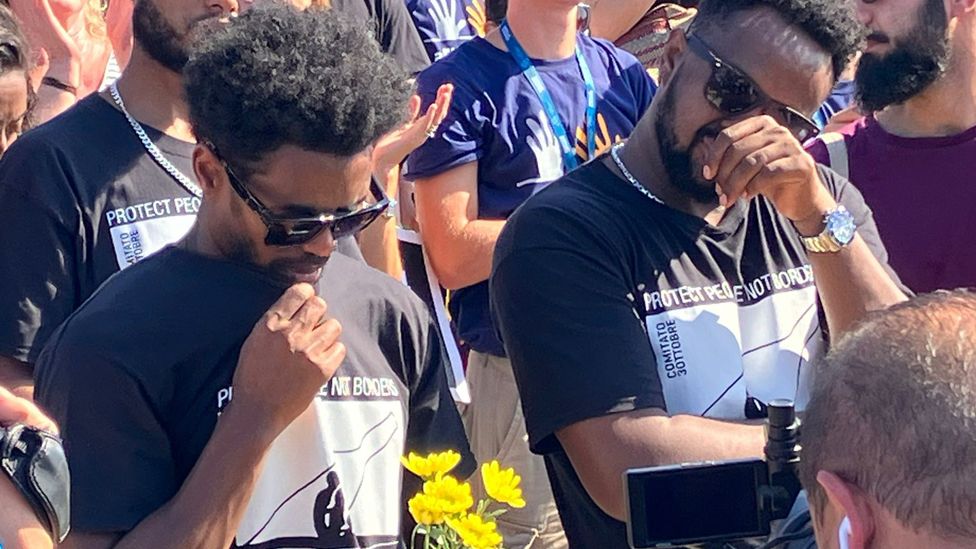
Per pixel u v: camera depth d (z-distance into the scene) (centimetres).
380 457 215
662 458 229
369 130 201
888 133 326
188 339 203
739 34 238
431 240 368
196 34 245
